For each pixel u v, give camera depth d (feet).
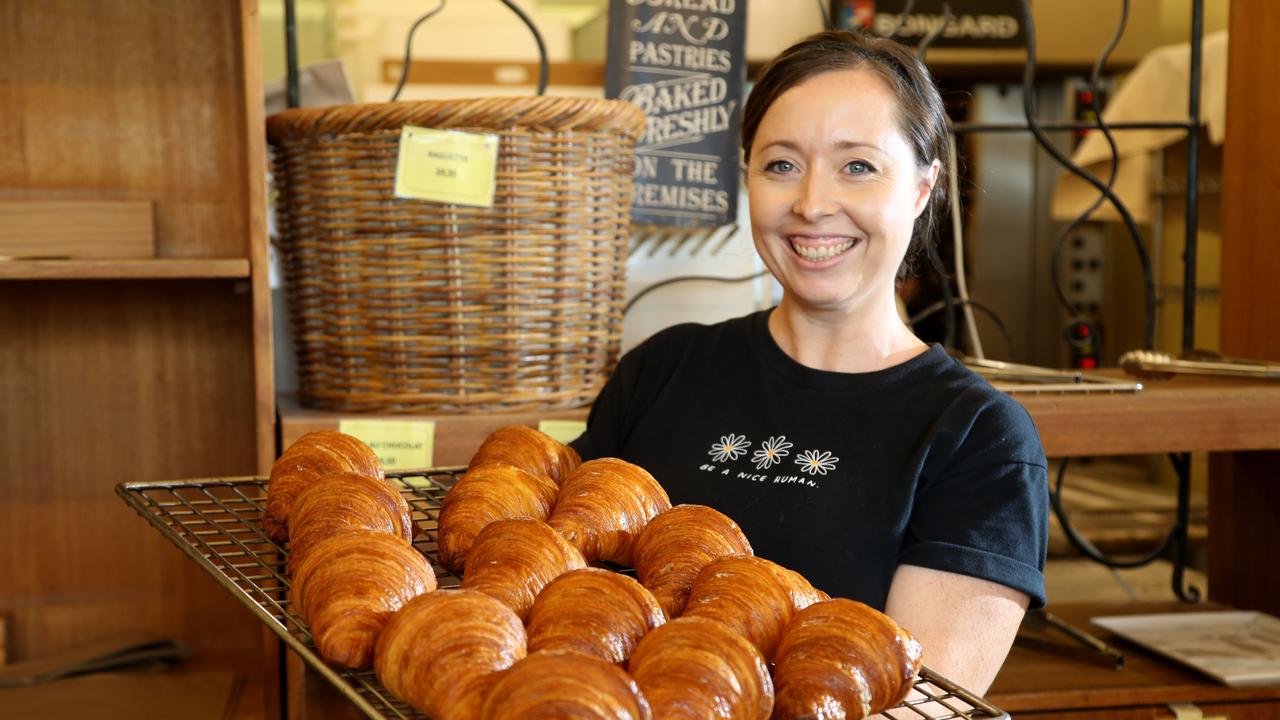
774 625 2.04
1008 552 3.05
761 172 3.40
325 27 11.37
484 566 2.24
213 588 5.47
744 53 5.50
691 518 2.43
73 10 5.07
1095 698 4.83
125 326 5.29
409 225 4.27
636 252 5.53
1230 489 6.23
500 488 2.63
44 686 4.80
